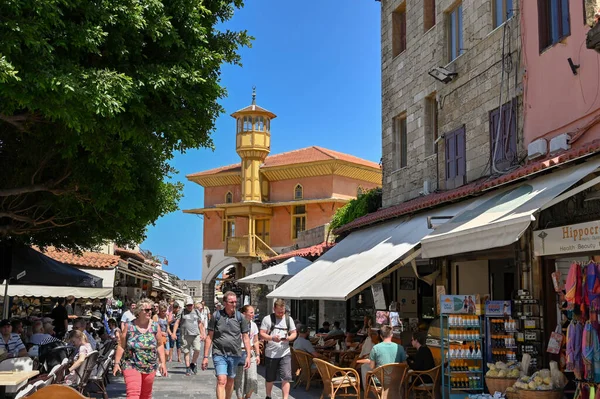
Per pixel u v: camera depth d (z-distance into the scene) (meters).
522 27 12.98
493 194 11.20
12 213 12.55
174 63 10.16
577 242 9.13
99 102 8.34
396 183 19.58
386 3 20.83
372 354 10.52
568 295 8.52
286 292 15.11
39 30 8.02
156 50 10.20
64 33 8.51
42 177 12.95
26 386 8.77
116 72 8.81
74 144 10.14
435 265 15.05
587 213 9.44
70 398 6.61
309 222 45.31
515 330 10.57
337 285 12.62
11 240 15.12
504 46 13.71
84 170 11.57
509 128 13.42
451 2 16.50
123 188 11.16
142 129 9.80
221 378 9.89
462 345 10.53
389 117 20.30
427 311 18.09
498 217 8.91
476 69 15.03
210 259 49.97
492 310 10.68
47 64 8.20
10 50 7.66
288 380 11.07
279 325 11.15
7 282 15.46
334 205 44.62
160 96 10.20
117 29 9.25
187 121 10.45
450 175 16.17
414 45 18.67
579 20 11.09
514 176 10.26
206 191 50.66
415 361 11.14
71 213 13.54
